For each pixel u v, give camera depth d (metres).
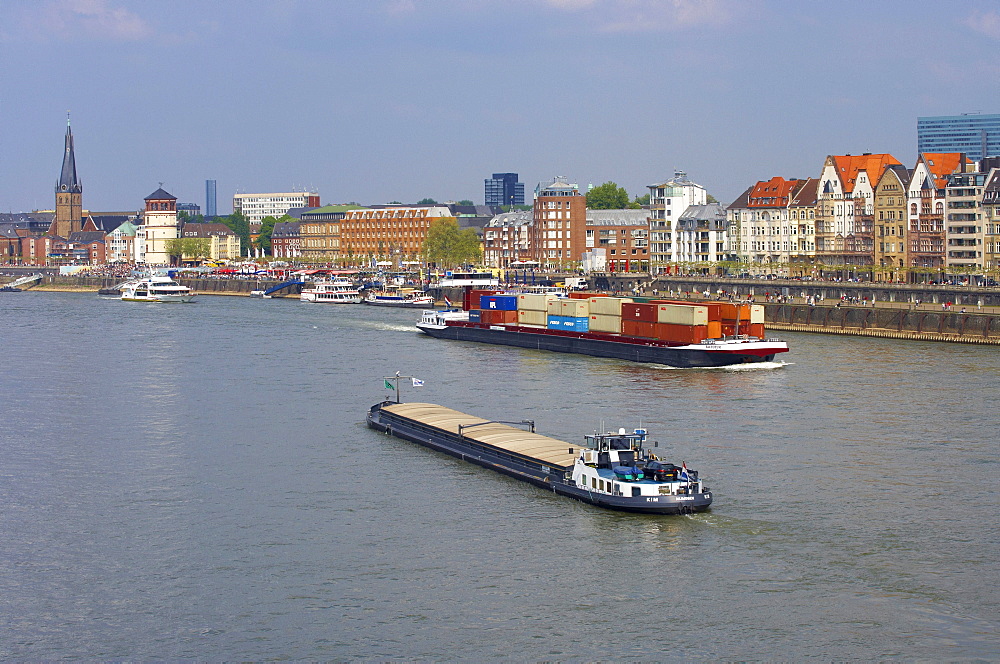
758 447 122.81
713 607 82.31
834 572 87.88
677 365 191.00
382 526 99.25
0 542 96.44
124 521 101.56
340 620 81.12
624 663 75.00
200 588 86.69
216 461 121.44
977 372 173.75
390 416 136.50
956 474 111.94
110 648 77.75
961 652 75.88
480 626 80.00
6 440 132.12
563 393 160.00
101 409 150.75
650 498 100.38
